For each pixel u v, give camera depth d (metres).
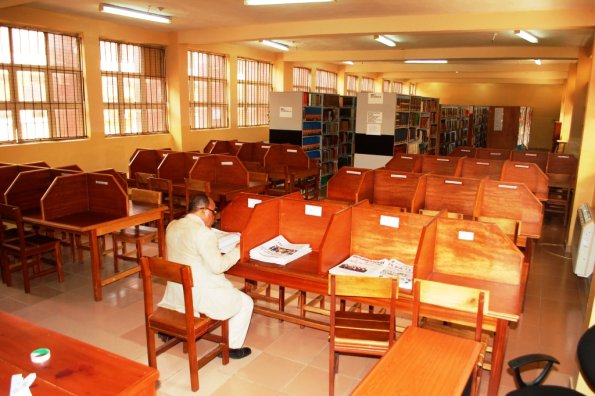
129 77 8.00
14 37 6.13
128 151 7.91
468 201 4.65
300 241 3.38
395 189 5.04
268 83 11.51
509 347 3.42
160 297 4.13
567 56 9.12
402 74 16.31
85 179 4.43
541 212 4.32
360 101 8.10
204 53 9.48
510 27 6.25
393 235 3.06
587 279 4.91
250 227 3.11
